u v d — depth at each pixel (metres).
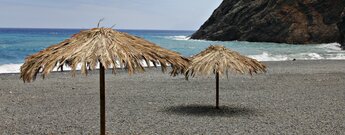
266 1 77.50
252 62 11.73
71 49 5.92
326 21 71.06
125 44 6.12
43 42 73.12
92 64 5.51
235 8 81.75
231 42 74.62
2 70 26.28
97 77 22.16
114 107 12.87
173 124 10.38
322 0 71.25
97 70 25.53
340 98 15.13
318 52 48.69
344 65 31.27
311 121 10.89
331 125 10.41
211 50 11.73
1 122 10.58
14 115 11.55
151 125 10.24
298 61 35.22
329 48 57.78
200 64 11.13
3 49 51.03
